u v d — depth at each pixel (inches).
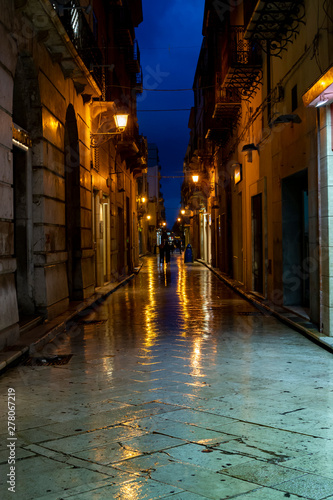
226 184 844.0
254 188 555.2
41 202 353.4
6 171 272.8
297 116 356.2
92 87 498.6
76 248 498.0
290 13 366.9
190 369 242.2
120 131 576.4
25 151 339.0
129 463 133.2
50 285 371.9
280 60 426.0
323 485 120.0
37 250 354.9
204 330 354.9
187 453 139.3
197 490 117.8
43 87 357.4
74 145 492.4
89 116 565.6
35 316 349.1
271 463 132.3
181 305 500.4
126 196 1007.0
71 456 138.5
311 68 335.0
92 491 117.9
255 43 515.8
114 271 778.8
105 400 192.4
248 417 170.1
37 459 136.8
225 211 864.9
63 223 422.0
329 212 297.9
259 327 364.5
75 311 414.3
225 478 123.9
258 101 532.4
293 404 185.0
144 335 338.3
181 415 172.7
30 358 268.1
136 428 160.1
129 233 1043.3
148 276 935.0
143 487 119.6
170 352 282.5
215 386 211.2
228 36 647.1
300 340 313.9
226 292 626.2
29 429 160.9
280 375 229.3
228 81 538.6
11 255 282.0
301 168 364.8
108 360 263.6
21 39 305.9
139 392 203.2
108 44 726.5
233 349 289.0
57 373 237.0
